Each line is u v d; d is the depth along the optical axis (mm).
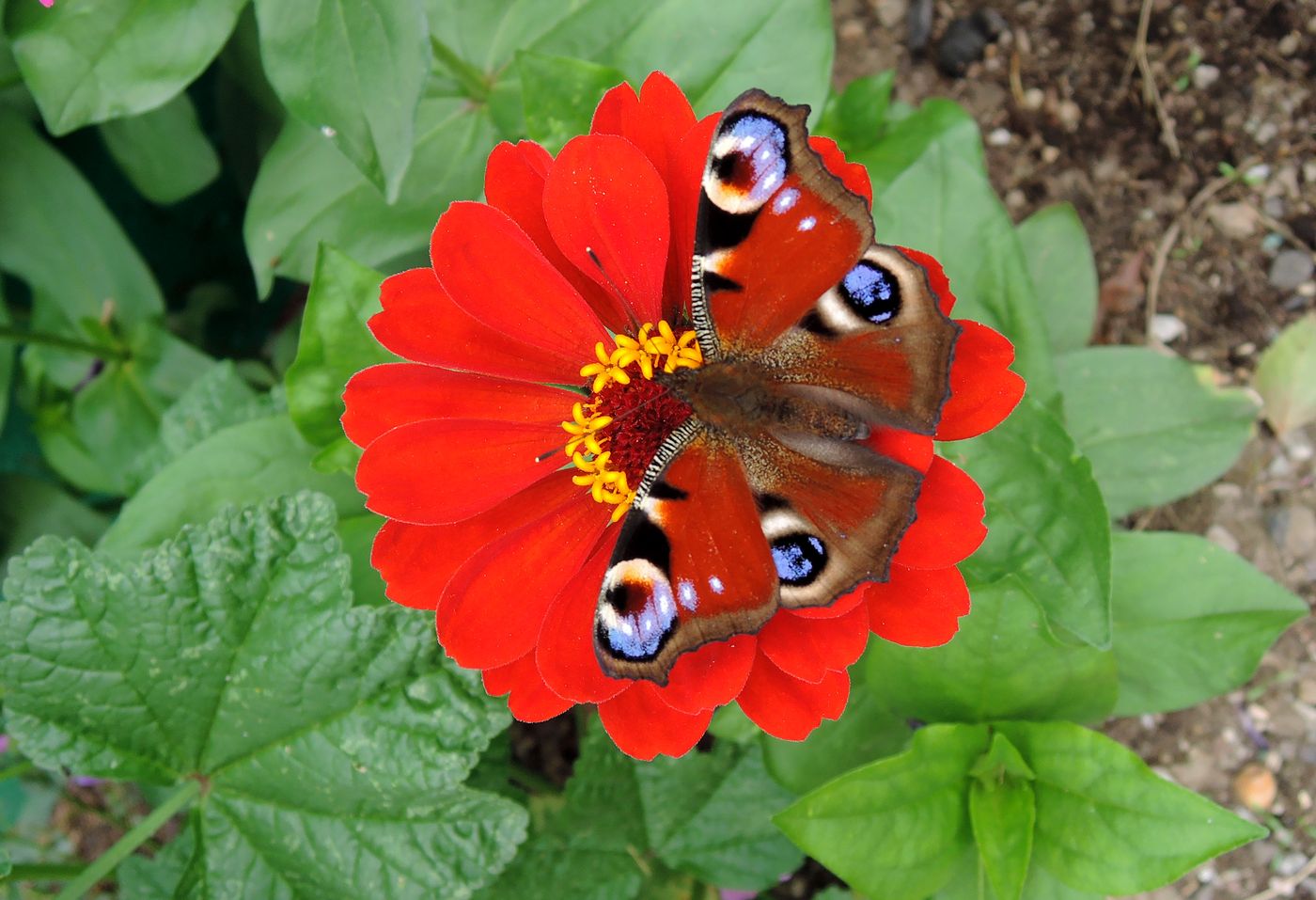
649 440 207
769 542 186
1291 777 265
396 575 199
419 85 211
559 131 225
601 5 248
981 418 190
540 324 200
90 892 295
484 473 200
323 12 211
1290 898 262
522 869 251
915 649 227
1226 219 279
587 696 191
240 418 261
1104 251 282
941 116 255
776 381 192
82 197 281
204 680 224
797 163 180
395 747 222
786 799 253
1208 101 281
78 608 220
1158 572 238
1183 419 252
